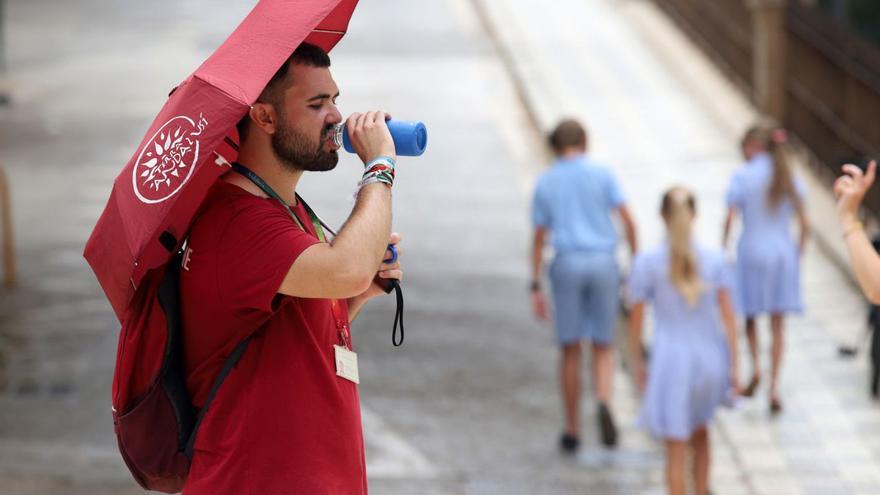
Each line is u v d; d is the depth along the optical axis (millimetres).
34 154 41281
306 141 7871
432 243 33500
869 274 10320
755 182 24062
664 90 47344
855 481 20547
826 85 38500
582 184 22453
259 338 7918
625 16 57875
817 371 25531
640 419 18672
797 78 41031
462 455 20953
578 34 55781
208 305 7812
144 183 7547
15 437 20000
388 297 29234
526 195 38500
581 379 25531
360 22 62750
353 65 54156
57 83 51844
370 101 48719
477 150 43062
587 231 22391
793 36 41188
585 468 20797
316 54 7906
